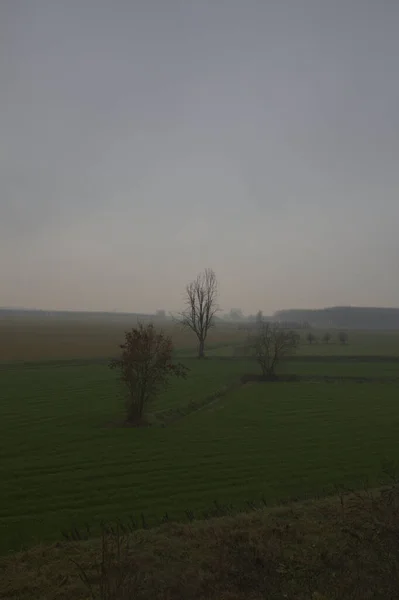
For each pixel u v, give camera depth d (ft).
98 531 51.52
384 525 39.68
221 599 29.73
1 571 38.91
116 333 469.57
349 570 32.30
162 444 90.53
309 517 45.65
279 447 87.86
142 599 29.78
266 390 163.22
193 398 142.41
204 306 273.54
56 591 33.17
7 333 442.09
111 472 73.36
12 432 98.78
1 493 64.28
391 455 81.71
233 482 68.33
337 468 74.43
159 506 59.16
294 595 29.63
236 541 39.47
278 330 206.69
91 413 118.32
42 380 171.83
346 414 119.24
